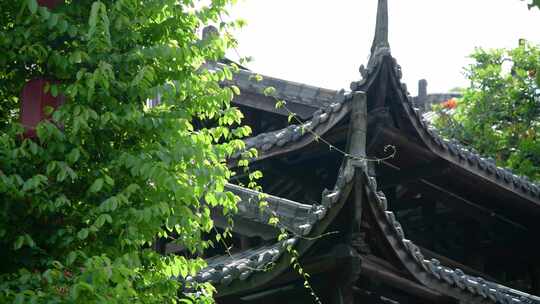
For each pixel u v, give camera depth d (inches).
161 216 437.7
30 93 455.8
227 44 469.4
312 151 728.3
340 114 677.9
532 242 884.6
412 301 641.0
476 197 837.8
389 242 578.2
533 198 835.4
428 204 855.7
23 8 419.2
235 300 605.9
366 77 688.4
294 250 546.6
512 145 1257.4
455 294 623.8
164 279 457.4
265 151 719.7
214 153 458.6
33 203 420.5
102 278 386.3
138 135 449.1
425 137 724.0
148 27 461.7
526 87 1266.0
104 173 436.1
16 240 412.2
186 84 449.7
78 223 436.8
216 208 658.2
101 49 438.0
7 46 434.6
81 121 415.2
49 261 419.2
